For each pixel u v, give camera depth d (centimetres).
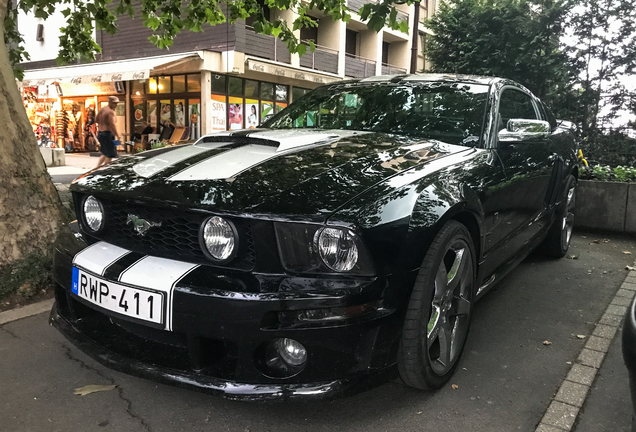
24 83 1753
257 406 213
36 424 197
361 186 196
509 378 242
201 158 229
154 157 246
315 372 177
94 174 235
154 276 187
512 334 296
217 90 1579
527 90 391
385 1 375
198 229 189
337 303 172
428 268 198
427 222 195
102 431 194
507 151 292
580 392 228
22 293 322
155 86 1688
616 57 763
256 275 181
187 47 1582
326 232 175
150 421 201
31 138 364
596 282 396
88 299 206
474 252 242
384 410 212
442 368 224
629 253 486
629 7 754
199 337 182
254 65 1551
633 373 149
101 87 1831
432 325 215
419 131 296
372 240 178
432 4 2384
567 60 809
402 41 2312
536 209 353
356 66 2044
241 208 179
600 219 562
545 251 457
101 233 221
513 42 1002
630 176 585
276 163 214
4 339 269
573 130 479
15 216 345
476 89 316
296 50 566
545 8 910
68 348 262
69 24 556
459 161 246
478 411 213
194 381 182
